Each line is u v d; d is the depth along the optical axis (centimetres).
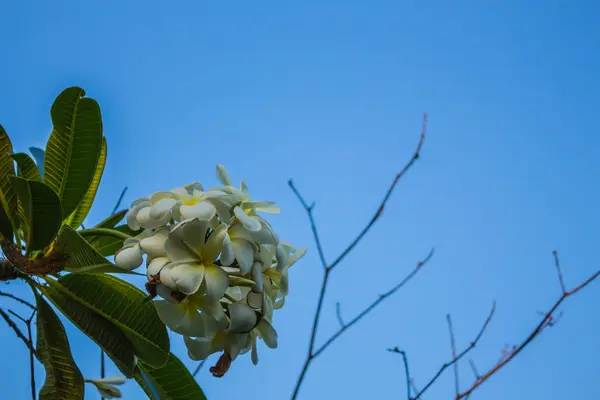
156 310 228
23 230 236
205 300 223
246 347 229
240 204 229
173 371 237
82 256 229
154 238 223
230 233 225
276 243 227
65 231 229
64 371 232
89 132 239
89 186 240
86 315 232
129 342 231
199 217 222
